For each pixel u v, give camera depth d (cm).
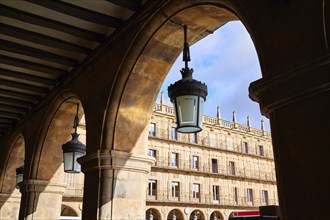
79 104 599
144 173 439
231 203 3462
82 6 416
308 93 206
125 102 435
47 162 639
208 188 3359
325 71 197
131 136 438
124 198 413
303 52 211
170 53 425
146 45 409
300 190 202
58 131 633
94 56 486
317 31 206
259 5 248
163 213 2991
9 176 838
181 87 342
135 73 427
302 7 217
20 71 586
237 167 3669
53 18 440
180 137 3334
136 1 403
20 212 632
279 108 223
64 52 525
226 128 3722
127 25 424
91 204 411
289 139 213
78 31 457
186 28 383
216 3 318
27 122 719
